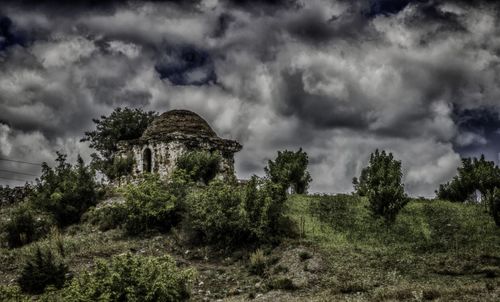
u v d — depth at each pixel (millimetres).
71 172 37188
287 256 25469
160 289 18750
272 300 20406
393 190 31031
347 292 20781
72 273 24297
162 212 31156
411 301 18453
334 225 31281
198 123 46656
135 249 28344
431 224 31375
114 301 18094
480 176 35344
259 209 28641
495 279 21484
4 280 24844
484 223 30766
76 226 33969
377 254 25641
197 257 27641
